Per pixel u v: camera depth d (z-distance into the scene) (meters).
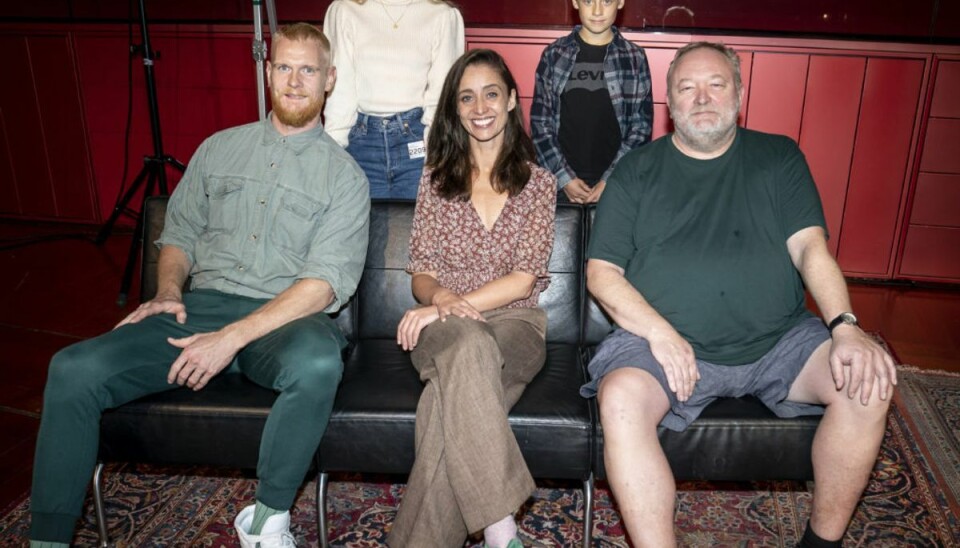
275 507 1.62
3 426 2.34
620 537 1.84
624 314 1.71
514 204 1.92
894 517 1.90
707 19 3.93
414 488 1.54
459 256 1.96
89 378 1.59
